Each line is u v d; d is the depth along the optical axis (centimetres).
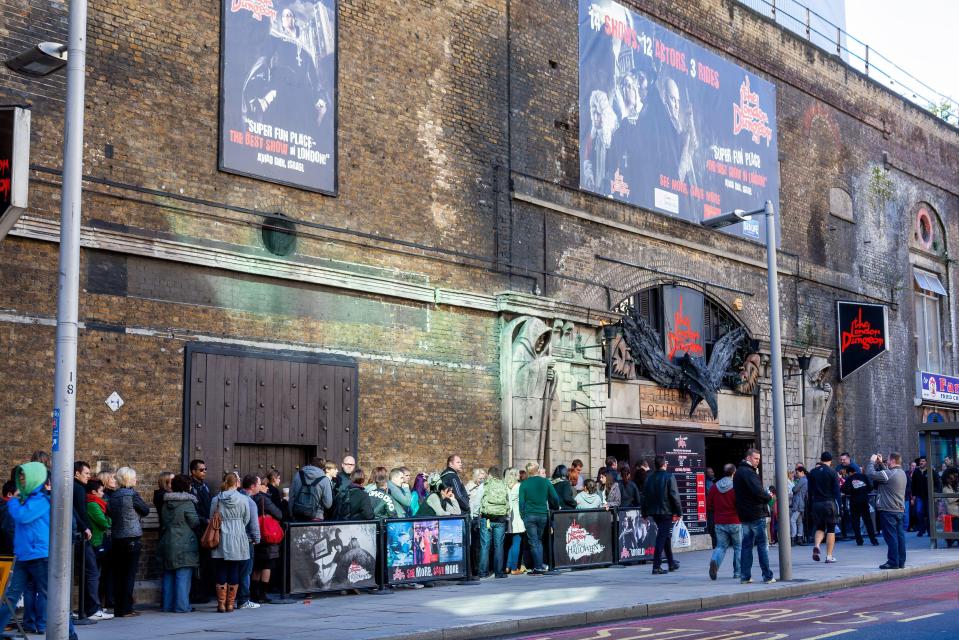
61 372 955
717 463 2569
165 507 1282
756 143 2644
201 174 1521
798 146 2830
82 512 1181
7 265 1305
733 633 1043
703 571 1722
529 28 2075
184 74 1516
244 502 1275
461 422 1838
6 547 1122
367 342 1711
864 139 3122
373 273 1723
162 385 1438
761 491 1516
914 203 3356
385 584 1434
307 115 1659
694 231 2423
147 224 1449
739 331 2516
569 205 2103
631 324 2205
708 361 2438
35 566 1034
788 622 1126
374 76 1777
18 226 1310
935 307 3450
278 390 1570
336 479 1470
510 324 1922
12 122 1106
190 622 1168
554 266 2059
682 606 1290
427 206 1834
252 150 1577
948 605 1250
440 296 1814
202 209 1513
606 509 1798
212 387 1488
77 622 1162
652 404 2244
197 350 1477
